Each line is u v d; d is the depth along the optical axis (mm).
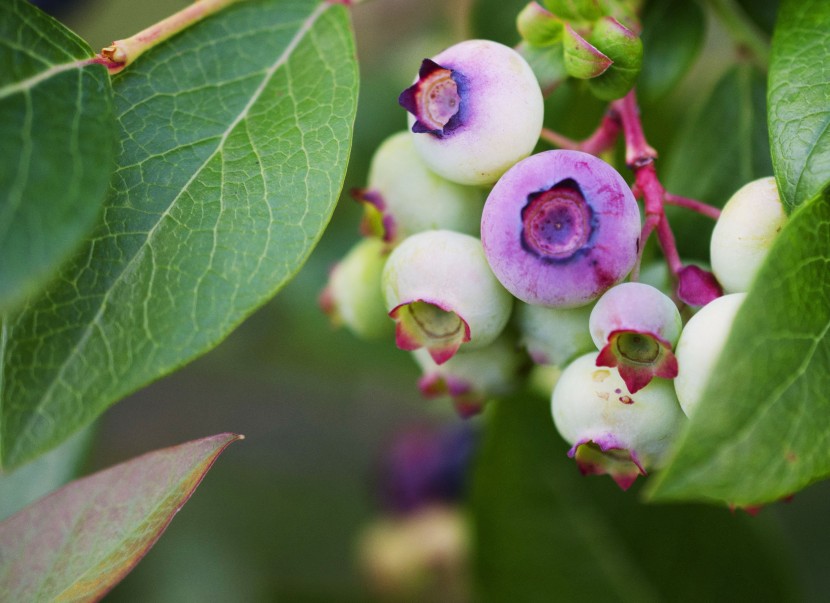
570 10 178
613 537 221
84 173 159
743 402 149
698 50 204
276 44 179
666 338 163
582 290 165
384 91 283
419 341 177
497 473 221
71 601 173
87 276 166
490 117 170
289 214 169
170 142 173
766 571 218
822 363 153
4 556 178
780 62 172
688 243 193
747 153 206
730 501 148
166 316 165
